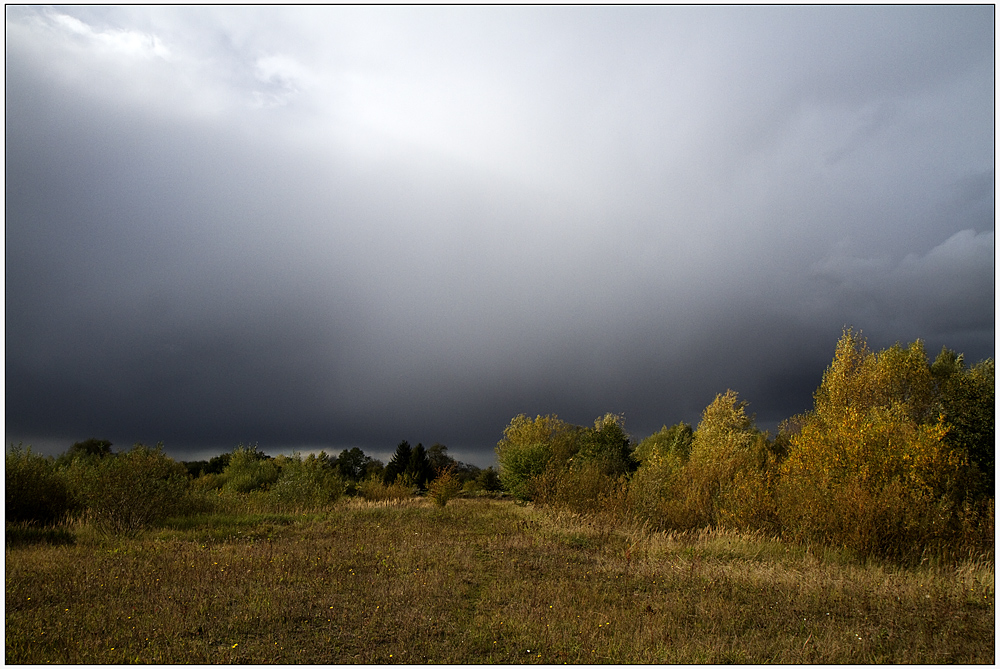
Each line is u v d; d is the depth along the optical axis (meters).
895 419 17.66
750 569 11.02
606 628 7.43
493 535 15.94
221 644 6.57
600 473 24.42
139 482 16.56
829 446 15.12
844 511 12.64
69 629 6.87
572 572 10.68
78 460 19.52
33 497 15.73
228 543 13.95
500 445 49.94
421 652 6.51
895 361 30.39
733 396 36.69
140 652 6.25
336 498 28.27
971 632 7.45
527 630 7.26
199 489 25.83
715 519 16.95
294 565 10.53
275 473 33.09
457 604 8.31
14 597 8.15
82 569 9.79
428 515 21.42
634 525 17.56
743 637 7.23
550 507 23.31
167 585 8.88
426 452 62.91
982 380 22.78
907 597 8.92
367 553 12.12
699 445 30.25
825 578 9.91
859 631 7.37
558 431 49.47
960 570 10.57
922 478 13.56
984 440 20.25
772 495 15.85
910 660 6.52
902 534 11.99
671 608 8.34
